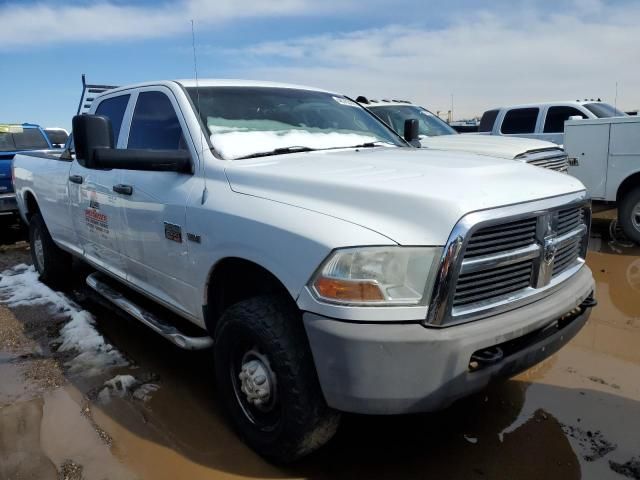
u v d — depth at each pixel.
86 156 2.84
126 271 3.84
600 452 2.73
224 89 3.54
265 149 3.21
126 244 3.66
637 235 6.86
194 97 3.36
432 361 2.11
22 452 2.77
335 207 2.37
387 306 2.12
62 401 3.29
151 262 3.39
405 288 2.14
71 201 4.48
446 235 2.12
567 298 2.61
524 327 2.33
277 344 2.40
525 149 5.62
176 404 3.24
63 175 4.63
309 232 2.29
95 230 4.12
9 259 7.17
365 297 2.13
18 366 3.77
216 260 2.75
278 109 3.59
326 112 3.88
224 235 2.68
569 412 3.09
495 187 2.39
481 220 2.16
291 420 2.41
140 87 3.79
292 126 3.51
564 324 2.71
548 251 2.50
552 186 2.64
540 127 9.55
